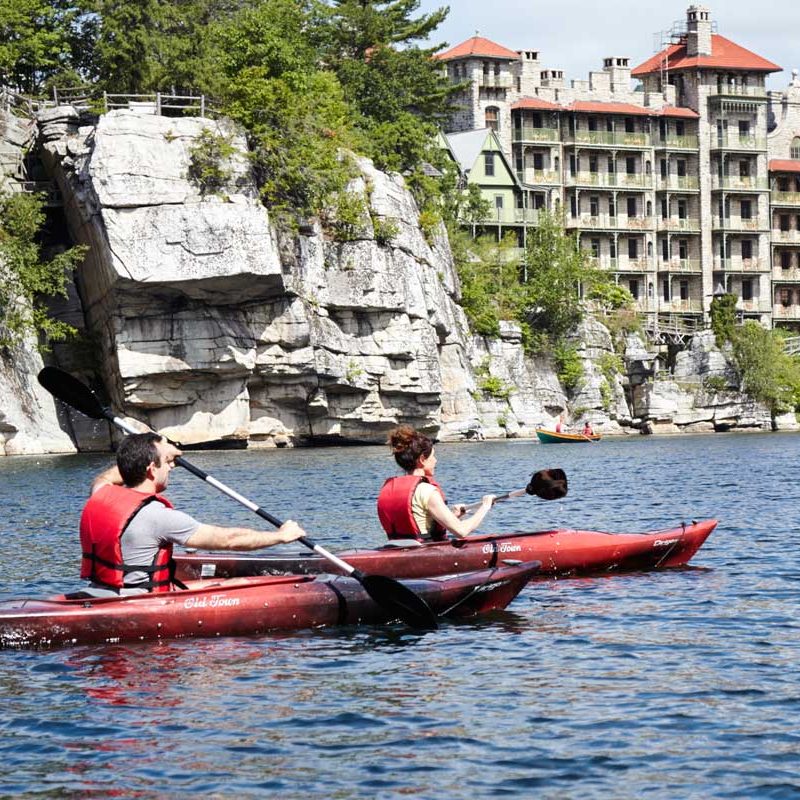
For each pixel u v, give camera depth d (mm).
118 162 66938
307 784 11391
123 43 74000
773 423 111562
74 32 81812
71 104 76062
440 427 86125
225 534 16156
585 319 108375
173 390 71562
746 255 135500
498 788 11266
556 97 126938
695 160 132125
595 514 33312
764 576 21641
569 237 111062
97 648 16188
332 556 17219
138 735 12742
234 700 13922
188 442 72000
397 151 93250
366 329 79062
